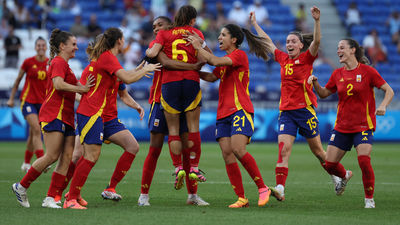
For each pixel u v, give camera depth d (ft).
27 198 83.66
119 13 297.74
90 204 83.25
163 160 164.14
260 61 273.13
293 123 92.43
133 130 228.43
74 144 80.79
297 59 92.12
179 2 298.56
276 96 237.25
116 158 168.45
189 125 82.28
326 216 71.31
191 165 82.28
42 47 131.03
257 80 266.98
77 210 74.54
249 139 81.51
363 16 322.75
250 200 89.61
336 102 234.38
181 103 82.33
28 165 131.75
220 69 83.46
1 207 77.71
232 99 81.15
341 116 86.63
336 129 87.81
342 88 85.46
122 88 91.61
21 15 273.95
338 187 93.56
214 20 292.20
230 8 309.22
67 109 79.20
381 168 147.02
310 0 329.52
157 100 84.17
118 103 227.40
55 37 78.95
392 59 295.69
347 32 310.65
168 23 85.15
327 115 233.55
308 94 92.63
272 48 96.48
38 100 132.05
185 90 81.30
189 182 84.53
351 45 85.15
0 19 279.28
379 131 241.96
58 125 78.02
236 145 79.66
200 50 78.43
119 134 83.87
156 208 77.92
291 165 153.48
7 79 240.32
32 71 130.82
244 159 80.28
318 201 88.43
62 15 288.30
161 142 84.43
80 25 263.29
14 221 64.95
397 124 242.99
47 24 273.13
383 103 82.79
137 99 230.07
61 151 79.77
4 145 208.54
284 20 306.76
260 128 235.81
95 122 78.13
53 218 67.26
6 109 224.94
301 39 92.32
